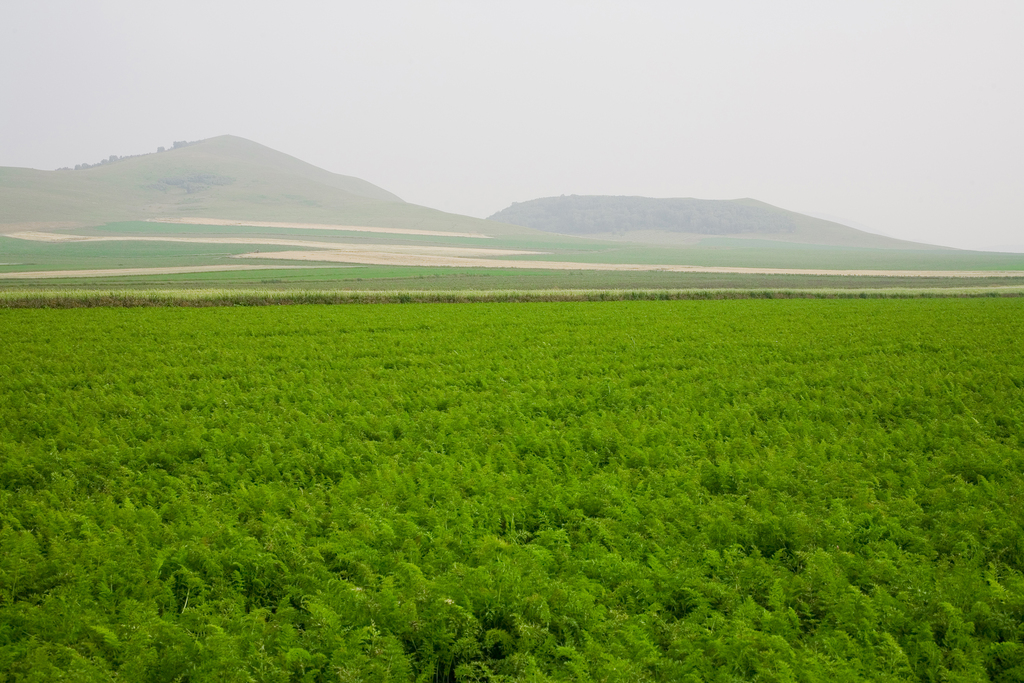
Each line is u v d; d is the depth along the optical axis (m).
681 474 10.74
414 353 22.64
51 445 12.40
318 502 9.77
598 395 16.34
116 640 6.49
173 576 7.80
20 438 13.19
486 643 6.72
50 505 9.88
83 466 11.28
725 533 8.84
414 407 15.53
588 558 8.33
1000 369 18.62
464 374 18.62
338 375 18.97
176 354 22.17
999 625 6.79
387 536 8.65
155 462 11.88
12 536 8.68
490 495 9.98
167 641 6.63
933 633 6.80
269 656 6.36
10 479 11.05
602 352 22.78
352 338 25.58
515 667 6.43
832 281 86.44
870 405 14.93
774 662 6.29
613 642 6.59
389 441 12.94
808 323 29.53
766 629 6.82
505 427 13.52
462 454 11.90
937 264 150.12
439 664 6.73
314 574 7.94
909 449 12.17
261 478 11.02
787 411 14.80
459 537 8.78
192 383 17.95
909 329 27.20
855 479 10.55
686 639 6.62
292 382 17.75
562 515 9.65
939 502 9.66
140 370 19.56
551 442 12.43
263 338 25.61
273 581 7.93
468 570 7.66
